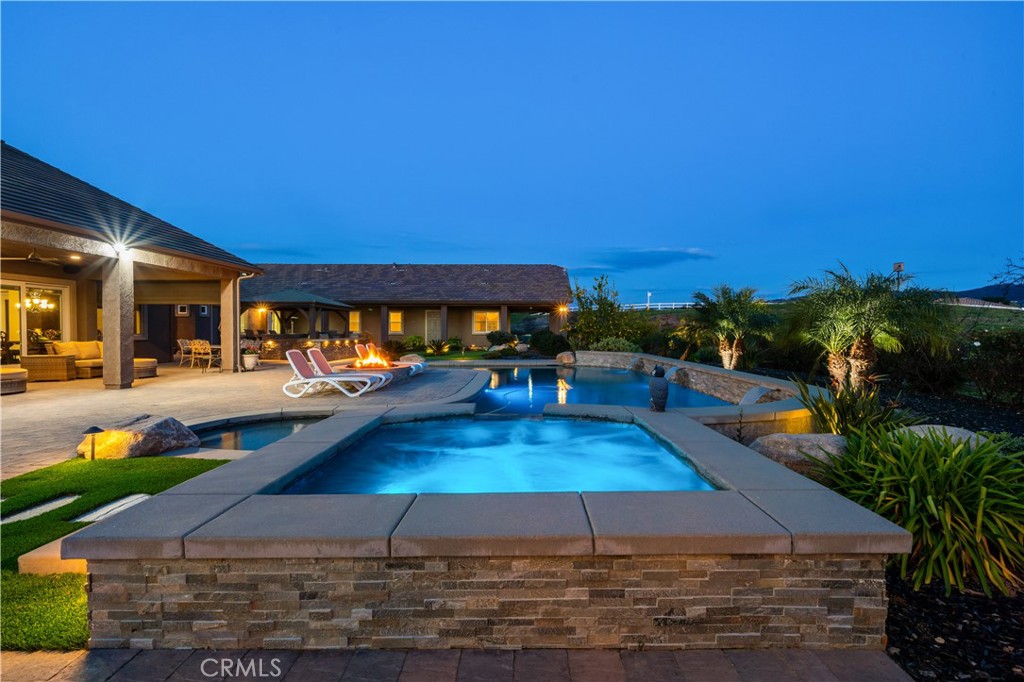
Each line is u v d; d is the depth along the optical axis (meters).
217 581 2.63
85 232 9.38
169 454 5.66
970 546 3.33
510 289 26.03
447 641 2.64
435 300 24.53
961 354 9.93
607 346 20.50
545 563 2.63
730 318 14.80
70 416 7.73
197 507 3.08
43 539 3.46
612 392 12.80
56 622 2.74
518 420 7.16
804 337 9.59
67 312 14.05
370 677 2.42
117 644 2.64
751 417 6.86
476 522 2.79
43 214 8.75
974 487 3.59
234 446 6.46
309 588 2.62
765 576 2.66
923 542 3.48
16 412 8.07
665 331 21.19
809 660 2.57
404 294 25.28
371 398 9.69
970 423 7.71
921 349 10.00
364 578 2.62
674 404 10.82
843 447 4.80
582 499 3.21
